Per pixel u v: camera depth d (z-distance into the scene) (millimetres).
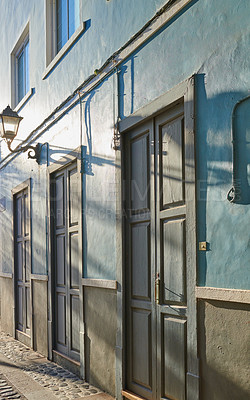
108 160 4906
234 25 3152
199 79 3477
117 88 4723
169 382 3793
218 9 3305
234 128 3100
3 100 9742
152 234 4105
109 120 4914
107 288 4809
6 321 9117
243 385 2943
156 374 3975
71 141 5930
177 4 3727
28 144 7805
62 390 4945
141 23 4297
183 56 3684
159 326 3941
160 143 4066
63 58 6270
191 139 3498
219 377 3150
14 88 9094
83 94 5539
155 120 4145
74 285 5812
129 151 4602
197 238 3408
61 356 6094
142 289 4270
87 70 5492
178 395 3666
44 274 6816
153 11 4098
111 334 4734
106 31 5012
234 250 3068
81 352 5383
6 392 4945
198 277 3385
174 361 3730
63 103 6152
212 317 3232
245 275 2973
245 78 3041
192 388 3371
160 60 3992
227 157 3168
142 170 4359
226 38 3223
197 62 3512
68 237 6023
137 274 4371
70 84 6020
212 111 3326
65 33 6480
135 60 4402
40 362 6363
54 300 6516
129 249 4527
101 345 4949
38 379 5438
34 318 7238
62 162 6188
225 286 3135
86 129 5473
